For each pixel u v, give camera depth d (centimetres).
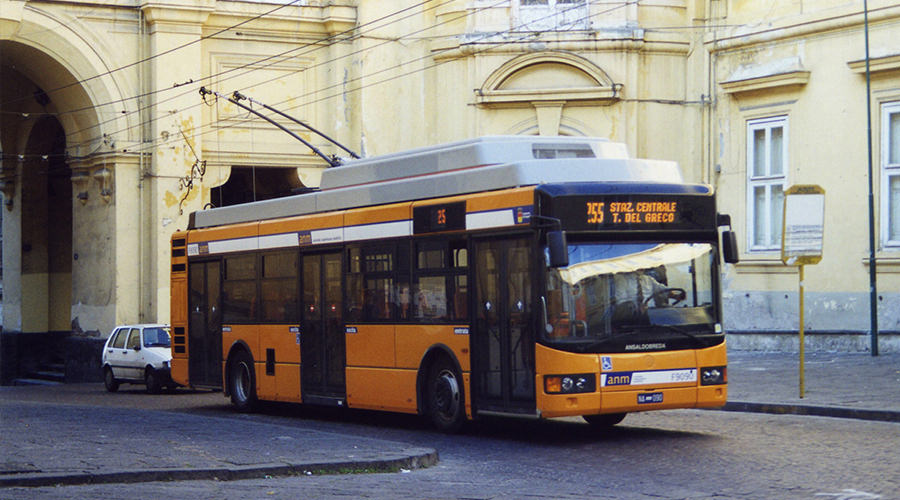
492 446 1420
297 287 1825
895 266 2456
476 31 3128
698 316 1433
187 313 2147
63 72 3170
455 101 3192
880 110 2511
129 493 1005
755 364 2392
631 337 1389
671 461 1246
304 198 1830
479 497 1036
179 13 3162
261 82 3312
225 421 1588
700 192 1454
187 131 3195
